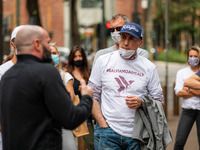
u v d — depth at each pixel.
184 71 6.29
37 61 3.14
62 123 3.08
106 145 4.22
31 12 17.81
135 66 4.26
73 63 6.47
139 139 4.12
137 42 4.18
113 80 4.24
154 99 4.32
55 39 45.06
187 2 39.62
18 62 3.16
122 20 5.09
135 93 4.23
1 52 9.52
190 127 6.20
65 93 3.07
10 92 3.06
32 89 3.00
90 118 6.02
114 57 4.31
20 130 3.01
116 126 4.21
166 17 10.53
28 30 3.16
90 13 44.81
